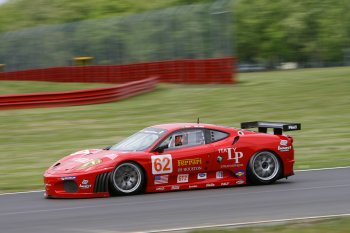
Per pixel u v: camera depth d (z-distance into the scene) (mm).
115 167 21734
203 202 20281
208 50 68812
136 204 20047
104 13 133000
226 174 23609
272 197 21016
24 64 94875
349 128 43250
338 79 67562
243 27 124125
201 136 23453
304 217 17578
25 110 52125
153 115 49875
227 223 16953
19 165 32469
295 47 121125
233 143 23641
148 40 75688
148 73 73438
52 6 137125
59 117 48969
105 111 51688
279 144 24219
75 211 19047
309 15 117438
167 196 21547
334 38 115938
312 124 45344
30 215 18625
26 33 94500
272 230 15414
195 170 22984
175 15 72188
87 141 39781
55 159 34000
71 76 84250
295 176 26422
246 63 128125
